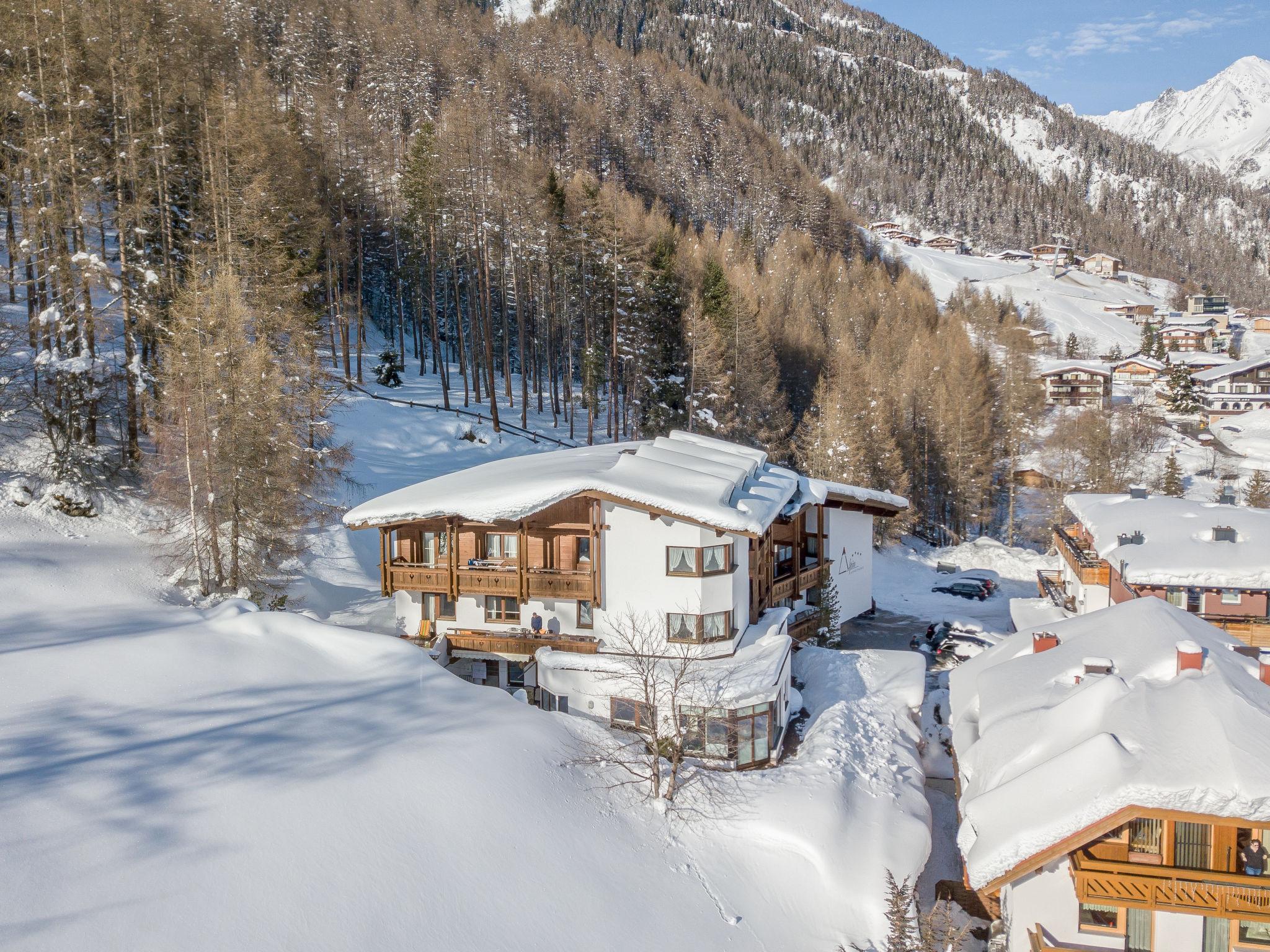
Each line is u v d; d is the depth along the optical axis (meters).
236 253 41.03
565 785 22.50
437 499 29.89
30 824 16.56
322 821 18.50
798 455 66.44
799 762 26.28
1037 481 84.38
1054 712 19.00
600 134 143.50
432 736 22.70
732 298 69.19
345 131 74.88
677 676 24.22
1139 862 16.84
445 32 146.50
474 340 72.12
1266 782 15.00
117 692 22.28
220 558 32.19
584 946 17.64
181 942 14.80
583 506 29.89
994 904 20.66
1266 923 16.02
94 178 38.59
